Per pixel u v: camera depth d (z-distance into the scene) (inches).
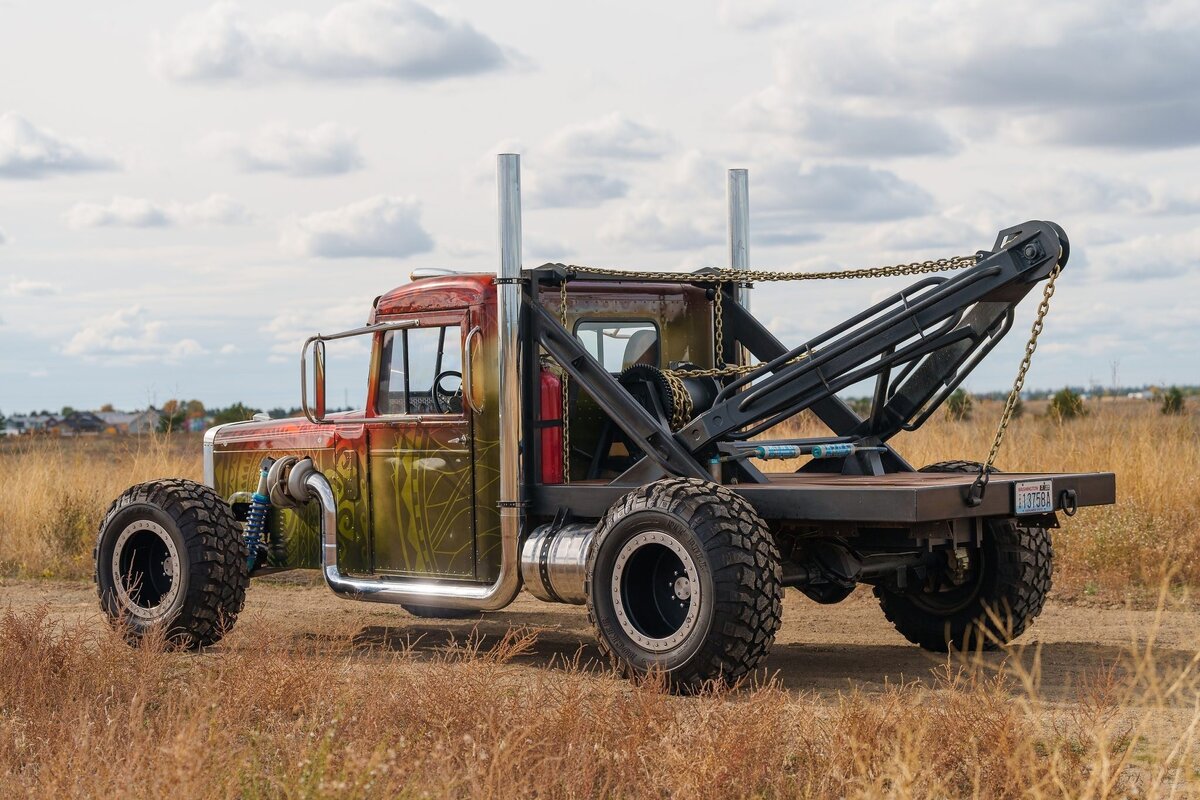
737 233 349.7
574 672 262.8
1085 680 262.7
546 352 303.0
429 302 313.0
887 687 246.8
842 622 358.3
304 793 168.9
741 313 343.9
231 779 177.9
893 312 277.0
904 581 293.9
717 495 256.1
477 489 305.0
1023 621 302.7
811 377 276.5
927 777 176.6
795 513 259.1
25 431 716.7
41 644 261.1
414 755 190.7
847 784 180.7
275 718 219.9
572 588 284.0
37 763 207.2
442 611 387.2
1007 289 267.0
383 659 282.2
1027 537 299.7
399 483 319.3
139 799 168.7
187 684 249.8
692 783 178.7
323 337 326.0
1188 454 483.8
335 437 332.2
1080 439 512.4
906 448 517.0
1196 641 311.4
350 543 329.4
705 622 249.3
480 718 206.4
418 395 317.7
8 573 492.1
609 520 266.4
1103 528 402.9
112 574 332.5
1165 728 220.4
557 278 299.7
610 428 315.3
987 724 195.3
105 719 215.3
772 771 188.4
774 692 225.5
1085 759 187.6
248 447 354.9
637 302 327.6
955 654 305.4
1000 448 501.4
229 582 322.3
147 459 587.5
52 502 537.0
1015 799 176.1
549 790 179.8
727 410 277.0
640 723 200.7
